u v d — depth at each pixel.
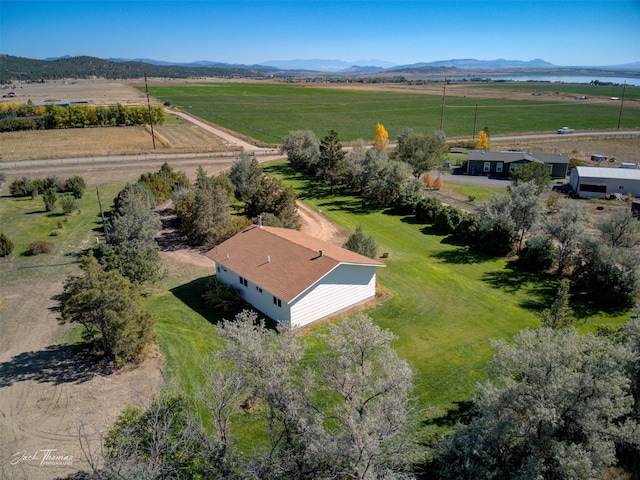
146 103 175.62
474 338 27.20
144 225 36.62
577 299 32.34
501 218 39.91
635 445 15.56
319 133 114.25
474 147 95.44
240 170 56.44
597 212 52.62
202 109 163.88
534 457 14.81
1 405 20.75
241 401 19.69
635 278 30.55
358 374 15.59
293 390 15.98
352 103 189.88
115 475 12.56
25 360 24.23
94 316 23.12
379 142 78.81
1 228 45.66
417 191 54.44
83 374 23.02
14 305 30.48
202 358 24.50
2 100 186.50
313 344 25.84
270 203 44.78
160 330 27.30
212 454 14.08
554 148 93.69
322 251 29.62
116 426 16.12
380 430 13.91
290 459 14.38
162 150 86.44
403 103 189.75
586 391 15.09
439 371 24.02
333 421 18.56
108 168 74.12
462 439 15.85
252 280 29.16
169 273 36.00
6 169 72.75
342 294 29.80
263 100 199.62
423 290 33.41
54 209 51.25
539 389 15.66
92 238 43.22
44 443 18.53
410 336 27.34
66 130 114.38
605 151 90.94
